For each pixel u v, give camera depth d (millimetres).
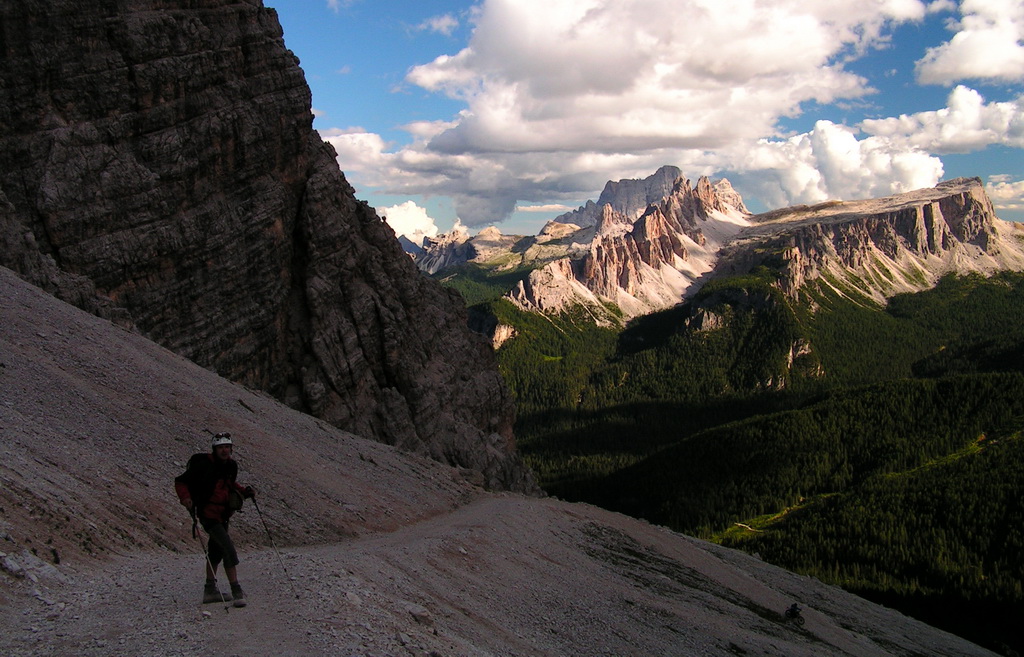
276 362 62344
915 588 141250
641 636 29500
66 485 21516
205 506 15438
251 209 60781
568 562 37062
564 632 26219
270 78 63719
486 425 81062
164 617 13797
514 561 32156
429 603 20953
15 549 16000
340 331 65188
